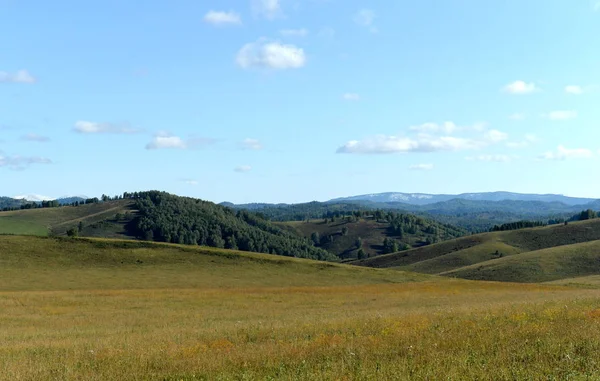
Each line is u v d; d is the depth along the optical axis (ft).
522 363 39.32
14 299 157.89
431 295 176.96
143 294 177.99
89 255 304.09
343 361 43.55
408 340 53.67
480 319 71.36
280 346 55.21
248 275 284.61
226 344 60.64
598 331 50.60
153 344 63.36
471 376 35.50
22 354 59.36
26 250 299.38
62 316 119.85
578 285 256.32
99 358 53.36
